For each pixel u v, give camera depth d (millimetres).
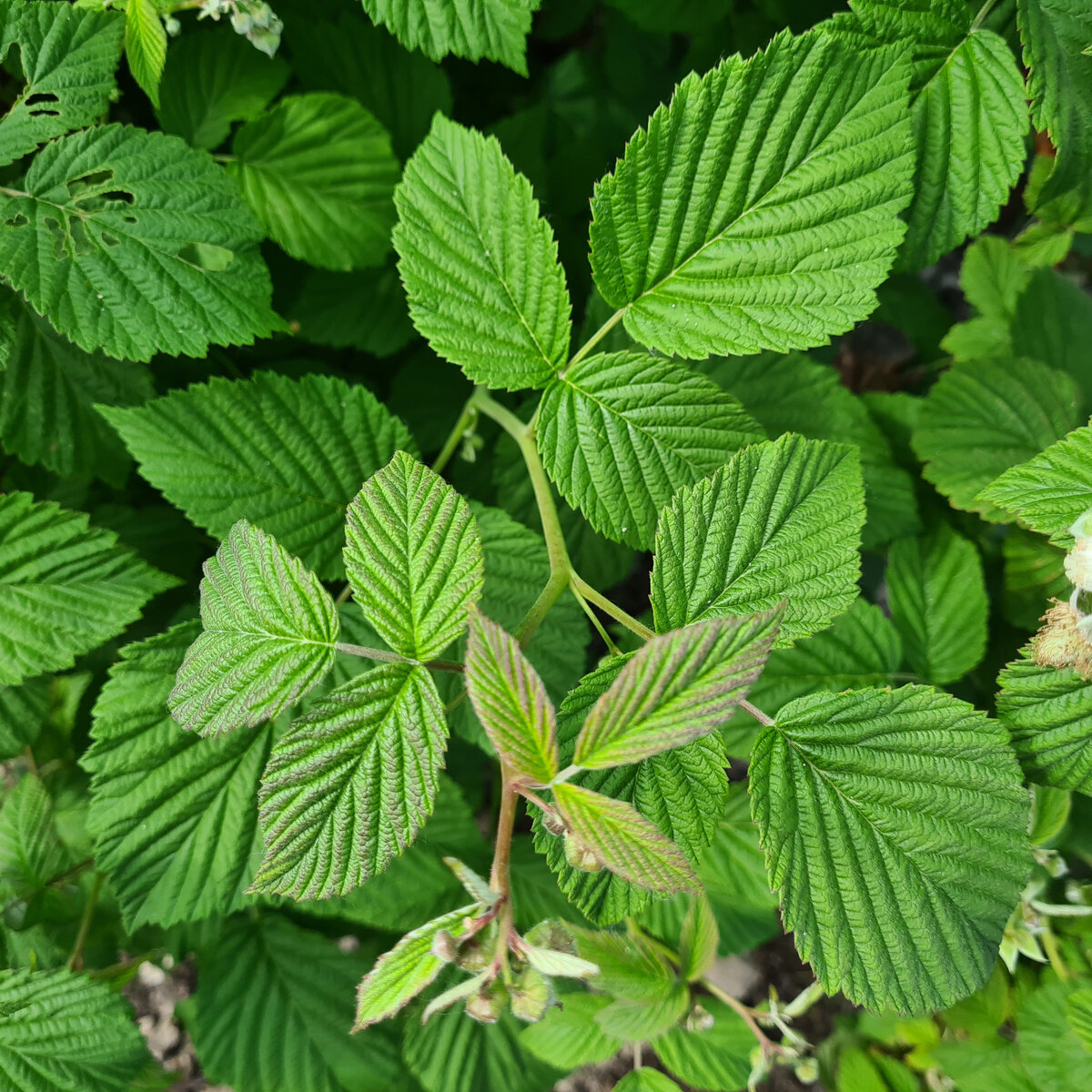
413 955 221
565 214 515
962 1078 367
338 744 242
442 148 320
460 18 341
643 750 219
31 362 380
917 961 260
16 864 404
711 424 314
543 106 490
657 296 308
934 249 345
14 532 335
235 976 427
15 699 373
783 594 269
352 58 446
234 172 411
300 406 360
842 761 264
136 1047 355
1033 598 403
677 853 219
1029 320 470
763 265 302
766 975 568
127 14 327
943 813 262
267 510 352
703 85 288
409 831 242
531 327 317
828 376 443
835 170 298
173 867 334
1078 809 367
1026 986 361
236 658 255
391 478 251
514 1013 219
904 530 431
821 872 260
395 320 469
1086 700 270
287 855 240
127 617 338
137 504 463
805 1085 527
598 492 313
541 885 433
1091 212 358
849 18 314
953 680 397
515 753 221
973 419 424
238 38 413
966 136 328
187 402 350
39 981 352
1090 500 265
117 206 335
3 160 327
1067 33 319
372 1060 426
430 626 249
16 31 324
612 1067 559
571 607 383
